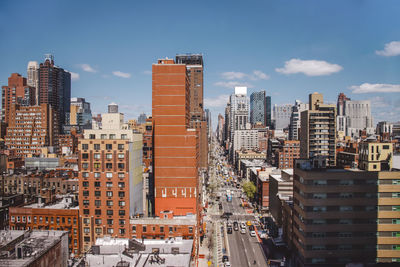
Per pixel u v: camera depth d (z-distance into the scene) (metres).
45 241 68.25
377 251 89.56
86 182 100.31
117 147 98.94
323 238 89.94
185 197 112.75
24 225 103.31
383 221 89.50
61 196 127.06
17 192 143.12
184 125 112.50
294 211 103.44
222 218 167.75
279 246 119.56
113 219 99.81
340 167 103.56
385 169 100.69
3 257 59.22
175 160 113.00
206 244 127.31
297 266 99.25
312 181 89.81
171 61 118.38
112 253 72.31
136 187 108.75
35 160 190.75
